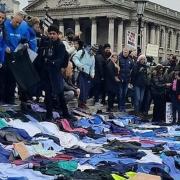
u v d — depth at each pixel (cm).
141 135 1358
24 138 1070
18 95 1469
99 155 1013
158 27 9875
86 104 1661
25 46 1239
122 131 1386
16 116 1202
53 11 9269
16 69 1237
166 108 1705
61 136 1157
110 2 8675
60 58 1250
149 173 889
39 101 1498
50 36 1259
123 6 8819
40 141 1055
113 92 1677
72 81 1598
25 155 945
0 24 1205
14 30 1240
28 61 1239
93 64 1598
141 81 1778
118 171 880
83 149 1059
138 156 1014
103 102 1745
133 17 9000
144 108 1830
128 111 1791
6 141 1016
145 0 2477
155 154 1065
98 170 866
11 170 850
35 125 1165
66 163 905
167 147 1154
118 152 1050
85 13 9006
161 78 1742
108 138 1245
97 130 1335
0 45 1211
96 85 1697
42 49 1262
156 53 2248
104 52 1680
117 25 9031
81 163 938
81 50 1572
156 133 1402
